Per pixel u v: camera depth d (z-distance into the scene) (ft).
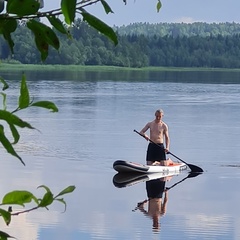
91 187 72.18
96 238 51.62
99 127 129.90
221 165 88.33
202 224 56.59
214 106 188.75
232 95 241.76
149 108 178.50
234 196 68.90
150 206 63.82
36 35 7.90
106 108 176.65
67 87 269.85
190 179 79.10
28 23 7.78
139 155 95.30
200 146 105.40
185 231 54.49
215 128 132.36
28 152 94.38
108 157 92.32
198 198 67.82
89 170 82.48
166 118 152.66
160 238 52.47
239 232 54.34
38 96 212.43
